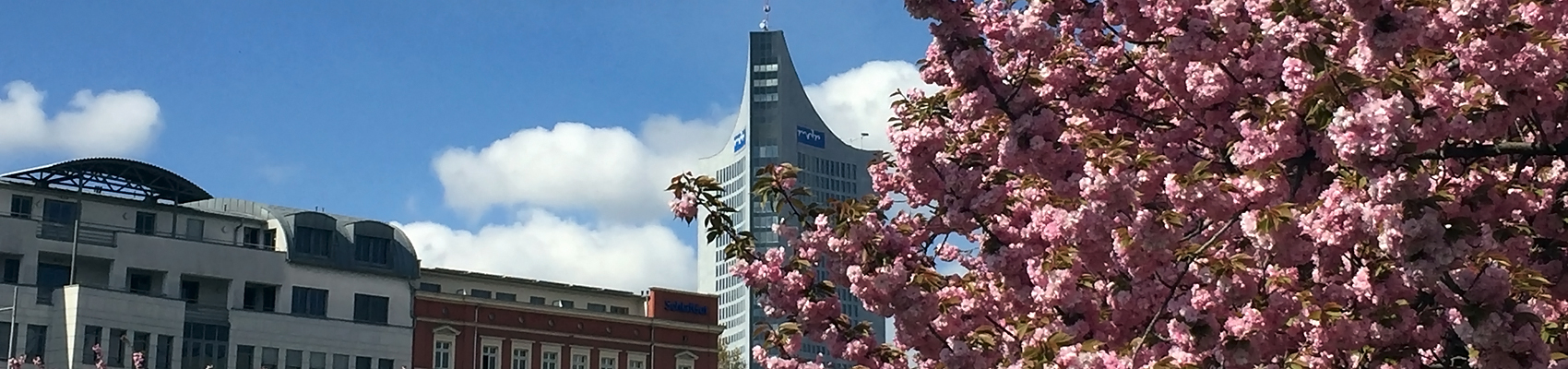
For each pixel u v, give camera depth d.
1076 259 11.93
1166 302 11.18
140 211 78.56
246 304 79.69
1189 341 10.84
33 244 73.31
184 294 77.56
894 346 15.20
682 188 15.04
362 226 83.69
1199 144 13.52
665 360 90.31
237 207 85.38
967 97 12.00
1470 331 9.50
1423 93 9.63
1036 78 11.96
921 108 14.38
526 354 85.62
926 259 14.54
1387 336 10.14
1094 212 11.27
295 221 81.81
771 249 15.30
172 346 74.81
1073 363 11.24
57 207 76.00
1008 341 12.95
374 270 82.75
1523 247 10.66
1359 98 9.37
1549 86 9.87
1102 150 11.61
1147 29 12.56
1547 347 9.61
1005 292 13.78
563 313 87.19
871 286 13.20
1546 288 10.52
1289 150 10.47
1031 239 12.90
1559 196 10.67
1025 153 11.84
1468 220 9.05
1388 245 9.16
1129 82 13.74
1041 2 12.61
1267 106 11.34
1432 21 9.79
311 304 80.62
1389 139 9.00
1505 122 9.98
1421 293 10.10
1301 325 10.48
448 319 84.12
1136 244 10.91
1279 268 10.70
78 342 71.25
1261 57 11.62
